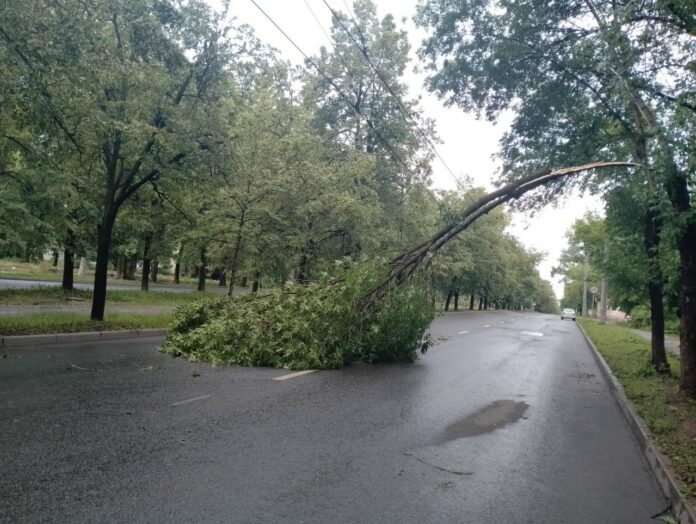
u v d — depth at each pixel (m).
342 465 4.80
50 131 9.89
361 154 21.16
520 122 12.12
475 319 35.38
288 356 9.80
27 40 8.25
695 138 7.53
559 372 12.20
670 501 4.45
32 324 12.16
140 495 3.92
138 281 44.56
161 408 6.32
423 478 4.64
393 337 11.08
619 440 6.48
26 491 3.89
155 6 13.34
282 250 20.17
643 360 14.16
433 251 11.64
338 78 25.03
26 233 18.70
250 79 14.91
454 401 7.86
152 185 15.74
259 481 4.30
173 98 13.90
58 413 5.85
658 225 11.12
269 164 19.03
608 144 11.73
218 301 11.69
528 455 5.56
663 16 7.84
